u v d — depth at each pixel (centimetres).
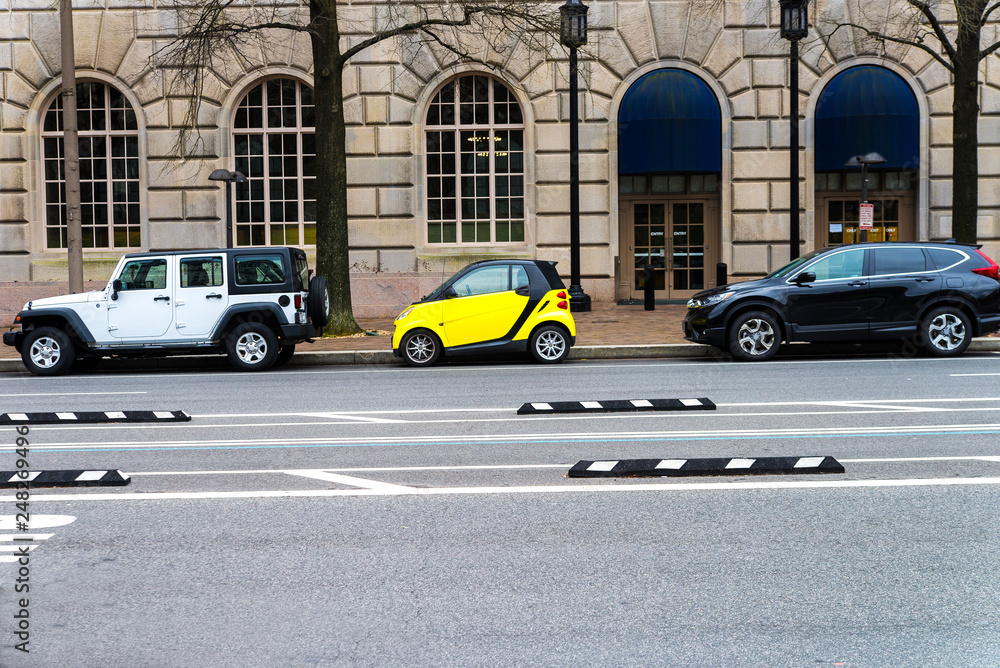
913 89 2264
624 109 2284
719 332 1512
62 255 2359
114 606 458
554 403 1043
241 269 1538
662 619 434
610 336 1775
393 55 2305
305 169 2358
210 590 478
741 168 2302
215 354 1616
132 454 829
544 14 1942
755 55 2284
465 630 425
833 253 1525
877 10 2247
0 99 2339
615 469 709
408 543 550
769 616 436
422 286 2325
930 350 1503
